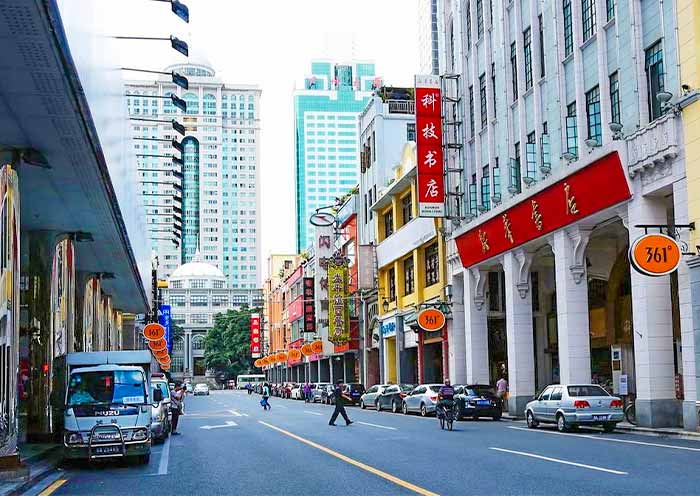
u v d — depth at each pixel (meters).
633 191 25.02
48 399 24.06
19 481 14.41
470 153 39.94
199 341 170.38
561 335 29.69
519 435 23.36
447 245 42.50
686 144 22.41
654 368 24.06
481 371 39.12
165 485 14.27
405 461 16.78
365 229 60.62
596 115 27.78
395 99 57.41
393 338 55.28
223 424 33.47
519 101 33.97
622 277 31.33
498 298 40.75
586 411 23.56
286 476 14.85
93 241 28.27
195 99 186.38
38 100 13.87
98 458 17.47
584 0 28.88
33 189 20.48
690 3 22.27
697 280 21.84
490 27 37.81
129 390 18.16
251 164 188.38
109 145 18.12
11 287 16.25
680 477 13.11
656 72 24.38
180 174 36.62
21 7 10.30
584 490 11.88
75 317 35.16
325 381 77.12
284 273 104.62
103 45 16.05
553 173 30.03
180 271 173.50
